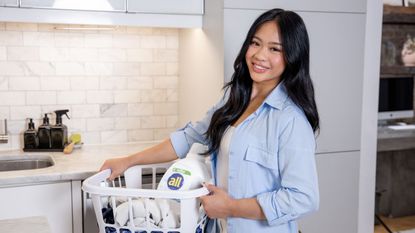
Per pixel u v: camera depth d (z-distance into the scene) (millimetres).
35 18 2008
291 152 1274
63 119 2463
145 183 2043
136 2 2104
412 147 3238
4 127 2354
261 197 1289
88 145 2521
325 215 2262
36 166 2275
